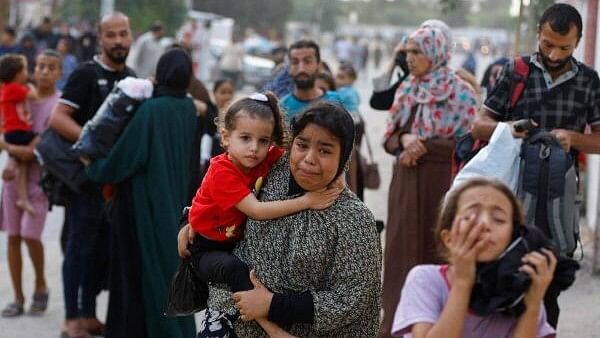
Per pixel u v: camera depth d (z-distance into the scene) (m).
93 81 7.48
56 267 10.12
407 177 7.07
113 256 6.91
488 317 3.45
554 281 3.51
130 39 7.56
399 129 7.21
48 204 8.11
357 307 4.10
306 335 4.19
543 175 5.25
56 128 7.38
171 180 6.79
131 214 6.80
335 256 4.11
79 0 48.69
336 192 4.12
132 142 6.68
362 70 47.53
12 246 8.48
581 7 11.81
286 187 4.23
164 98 6.80
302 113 4.04
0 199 8.88
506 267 3.33
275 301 4.08
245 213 4.22
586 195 11.91
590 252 10.12
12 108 8.30
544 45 5.66
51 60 8.52
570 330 7.77
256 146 4.21
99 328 7.67
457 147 6.01
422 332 3.44
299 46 7.29
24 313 8.56
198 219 4.34
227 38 44.22
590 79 5.77
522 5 10.91
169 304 4.68
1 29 24.38
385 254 7.18
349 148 4.05
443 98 6.98
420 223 7.05
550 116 5.77
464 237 3.31
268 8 73.56
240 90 33.25
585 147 5.66
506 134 5.29
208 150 10.50
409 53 7.04
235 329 4.30
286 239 4.15
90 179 7.03
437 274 3.54
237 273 4.18
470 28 90.56
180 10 48.94
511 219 3.38
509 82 5.84
